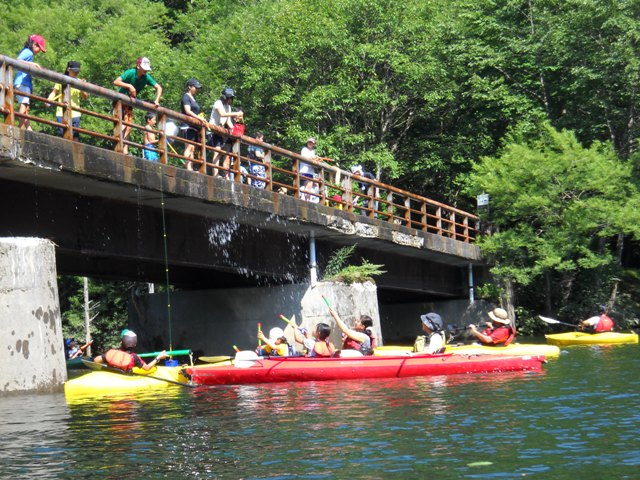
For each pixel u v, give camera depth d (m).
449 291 29.00
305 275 20.56
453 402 10.73
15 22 33.69
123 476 7.16
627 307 31.02
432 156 33.25
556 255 27.45
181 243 16.84
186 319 21.53
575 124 31.62
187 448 8.21
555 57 31.59
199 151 16.11
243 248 18.58
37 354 11.96
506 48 32.62
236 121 17.58
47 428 9.47
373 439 8.37
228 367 14.15
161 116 14.88
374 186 22.67
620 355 17.91
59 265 18.00
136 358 14.11
